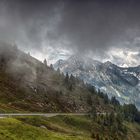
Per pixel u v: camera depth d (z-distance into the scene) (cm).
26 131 7488
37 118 13175
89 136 15938
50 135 8162
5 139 6294
